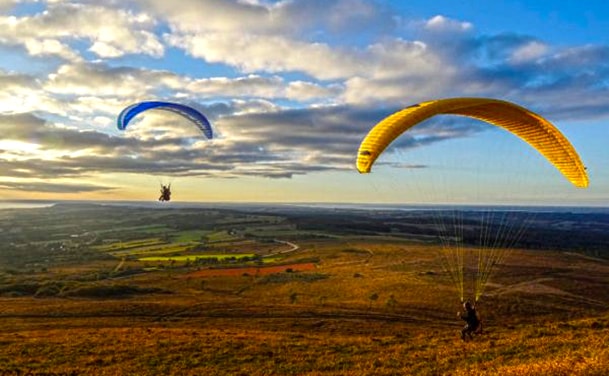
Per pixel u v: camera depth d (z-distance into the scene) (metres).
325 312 65.00
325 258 138.75
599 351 17.80
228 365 24.88
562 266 107.38
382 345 26.53
